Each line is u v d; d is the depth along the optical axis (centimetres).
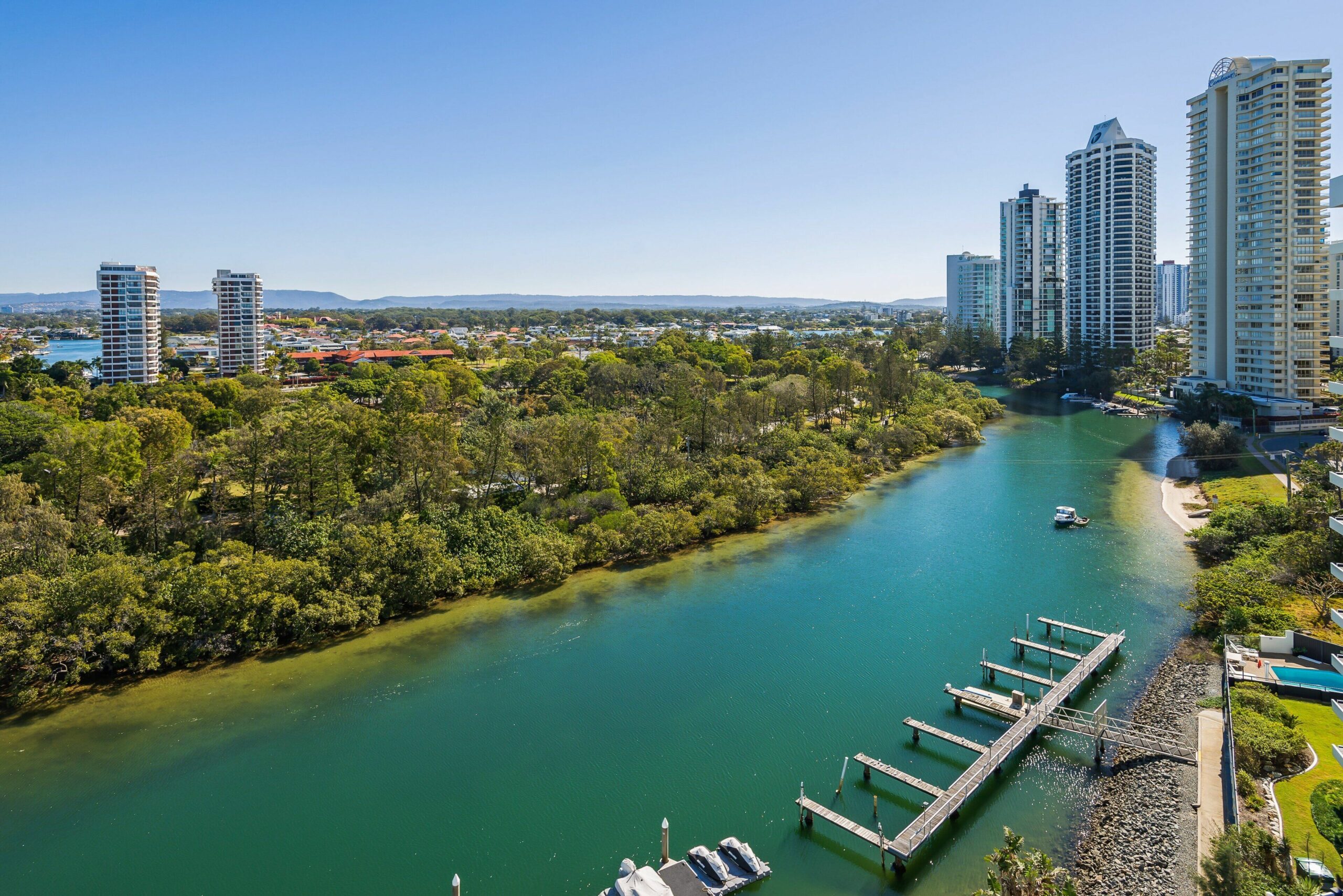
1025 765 6041
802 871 5038
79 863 5231
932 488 14475
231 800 5831
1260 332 19012
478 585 9638
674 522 11025
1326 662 6844
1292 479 12525
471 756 6303
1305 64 17950
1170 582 9488
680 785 5906
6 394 17762
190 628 7731
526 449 12669
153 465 11006
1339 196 5288
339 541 9269
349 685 7425
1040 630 8325
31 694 7012
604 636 8375
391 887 5009
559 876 5084
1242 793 5178
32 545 8219
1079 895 4728
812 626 8531
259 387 19525
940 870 5009
